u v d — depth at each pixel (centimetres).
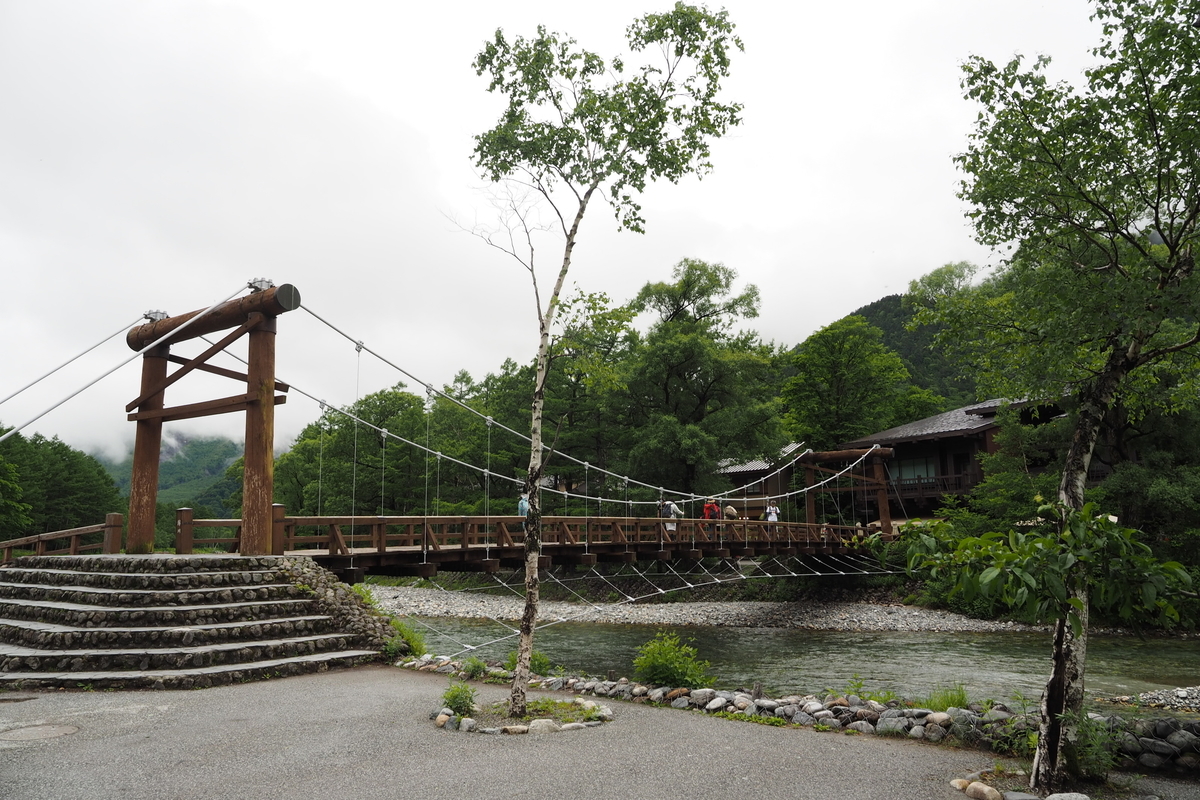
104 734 625
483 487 3844
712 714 732
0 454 4550
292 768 527
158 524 6719
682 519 2180
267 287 1292
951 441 3322
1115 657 1619
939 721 638
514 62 799
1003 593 453
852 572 2844
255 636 982
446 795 470
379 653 1051
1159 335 614
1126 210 609
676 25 780
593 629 2334
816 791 487
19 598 1128
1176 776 520
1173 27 550
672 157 823
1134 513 2114
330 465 3916
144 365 1410
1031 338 636
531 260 805
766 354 3962
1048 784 489
